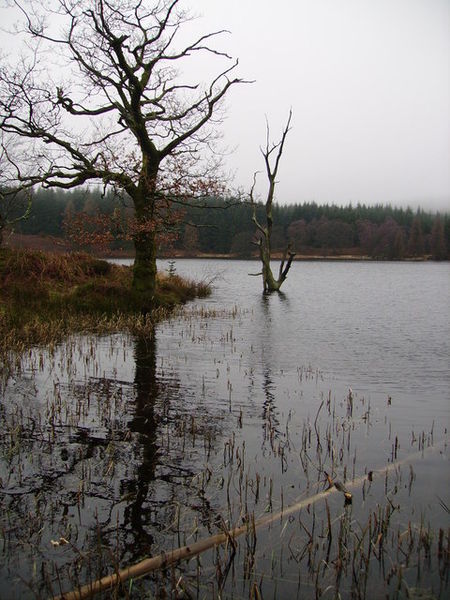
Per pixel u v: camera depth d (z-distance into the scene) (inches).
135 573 150.5
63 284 775.7
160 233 802.2
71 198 2861.7
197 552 161.3
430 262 3786.9
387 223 4296.3
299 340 563.2
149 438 254.2
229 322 696.4
